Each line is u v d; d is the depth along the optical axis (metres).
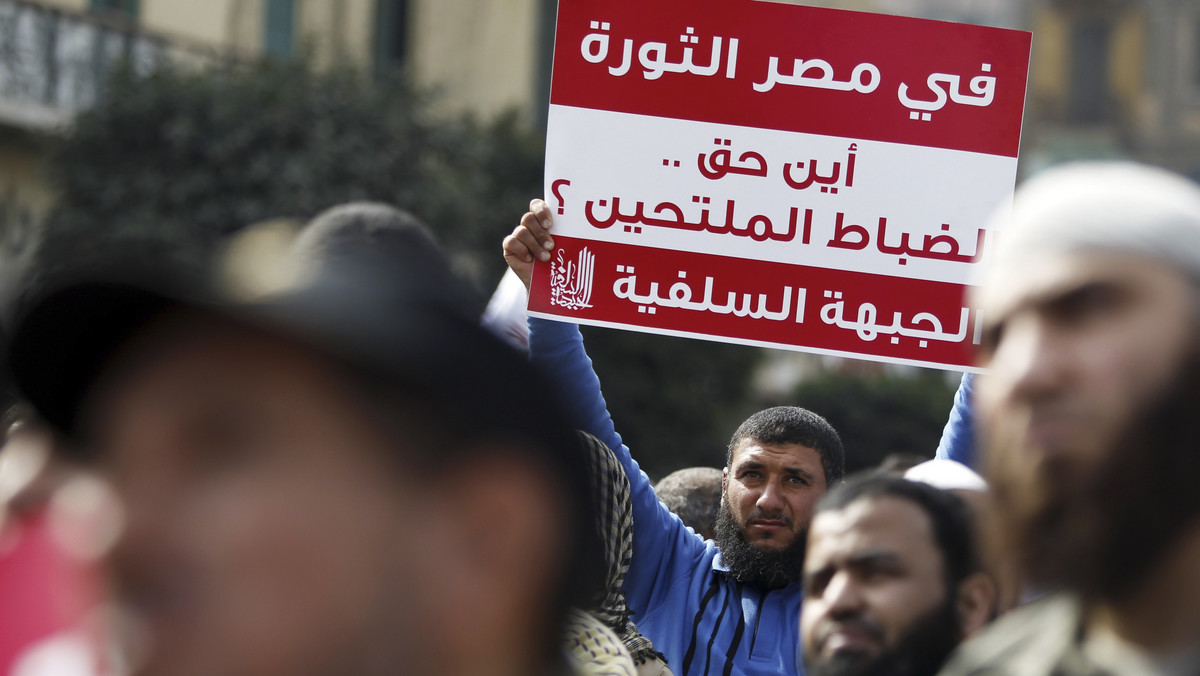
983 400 1.68
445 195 21.00
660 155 5.11
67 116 21.41
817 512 2.73
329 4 27.11
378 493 1.26
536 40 30.55
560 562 1.42
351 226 3.58
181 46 23.94
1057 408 1.58
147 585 1.21
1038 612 1.88
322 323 1.22
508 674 1.40
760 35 5.10
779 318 5.04
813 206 5.07
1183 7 54.22
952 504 2.65
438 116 22.56
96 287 1.21
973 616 2.59
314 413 1.24
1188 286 1.57
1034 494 1.61
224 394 1.23
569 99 5.14
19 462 3.30
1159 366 1.56
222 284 1.23
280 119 19.34
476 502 1.34
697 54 5.11
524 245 5.11
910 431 26.78
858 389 27.06
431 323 1.31
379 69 26.06
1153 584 1.62
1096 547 1.60
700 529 6.27
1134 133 54.69
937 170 5.05
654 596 5.11
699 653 4.89
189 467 1.23
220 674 1.20
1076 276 1.59
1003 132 5.03
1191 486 1.55
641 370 24.42
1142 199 1.61
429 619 1.31
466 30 29.34
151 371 1.24
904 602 2.56
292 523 1.22
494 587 1.35
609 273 5.08
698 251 5.07
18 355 1.26
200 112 19.22
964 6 56.16
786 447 5.09
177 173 18.91
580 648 3.01
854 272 5.04
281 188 19.00
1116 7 54.62
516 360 1.39
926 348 5.00
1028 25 55.59
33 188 21.88
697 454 24.92
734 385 25.52
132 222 18.36
